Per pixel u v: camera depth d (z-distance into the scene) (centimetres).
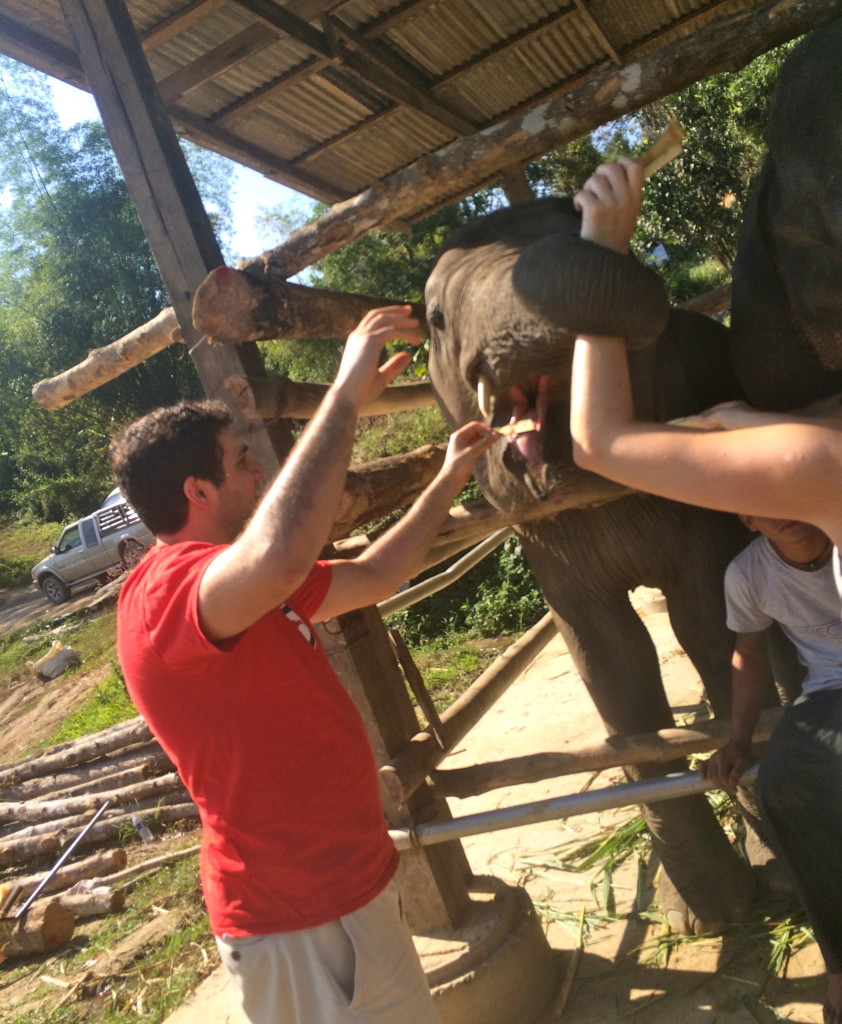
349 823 206
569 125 284
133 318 3094
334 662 292
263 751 199
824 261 222
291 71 427
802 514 157
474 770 295
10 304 3269
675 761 309
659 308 188
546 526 281
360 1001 200
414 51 466
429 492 242
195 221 291
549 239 199
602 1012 291
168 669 195
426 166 294
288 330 288
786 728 221
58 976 495
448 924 295
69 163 3039
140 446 208
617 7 471
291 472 178
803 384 245
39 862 700
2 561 3288
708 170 1738
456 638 892
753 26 265
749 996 277
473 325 230
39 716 1316
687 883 307
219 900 206
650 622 705
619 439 168
